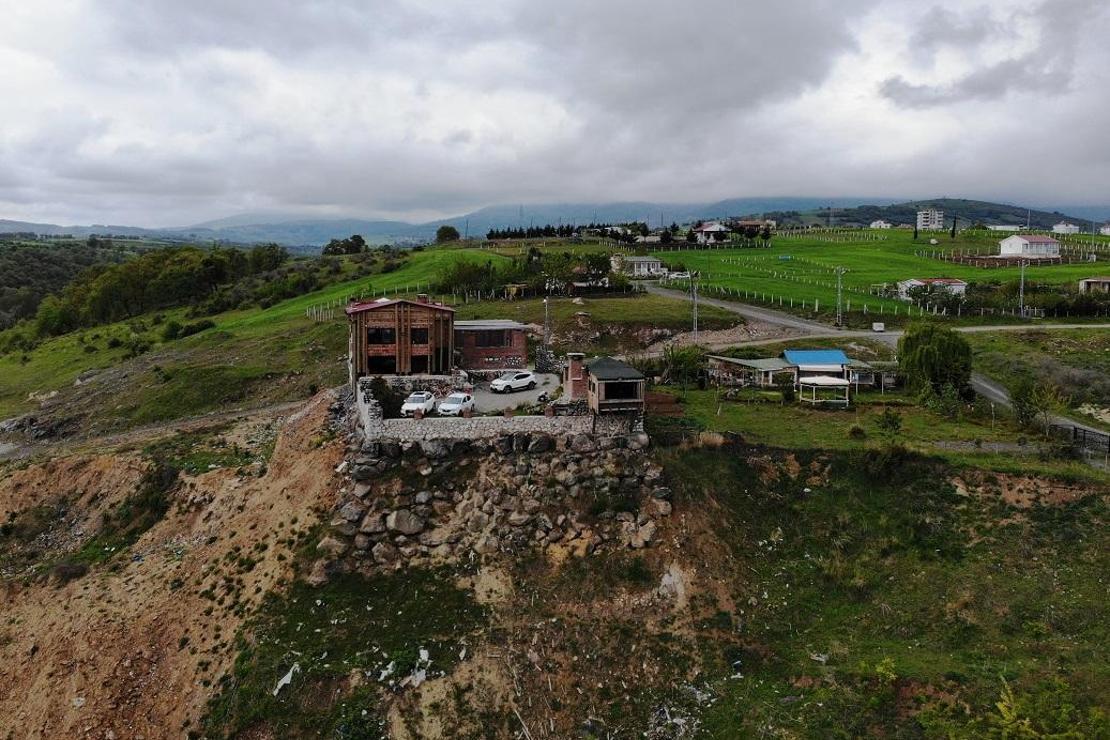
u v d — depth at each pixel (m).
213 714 40.59
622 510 48.53
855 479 51.41
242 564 49.62
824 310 113.25
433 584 45.69
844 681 37.81
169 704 42.19
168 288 177.50
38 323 172.50
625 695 39.84
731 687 39.34
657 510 48.50
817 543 47.88
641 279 144.88
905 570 44.97
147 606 48.88
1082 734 30.66
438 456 51.88
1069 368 80.56
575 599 44.47
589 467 51.06
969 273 151.00
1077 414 69.75
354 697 39.66
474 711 39.06
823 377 72.44
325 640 42.72
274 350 110.56
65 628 49.28
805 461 52.88
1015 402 62.88
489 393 67.75
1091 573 42.06
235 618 45.62
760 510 50.06
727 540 47.69
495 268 148.12
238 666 42.28
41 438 95.69
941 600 42.47
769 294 125.75
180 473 65.75
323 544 47.69
